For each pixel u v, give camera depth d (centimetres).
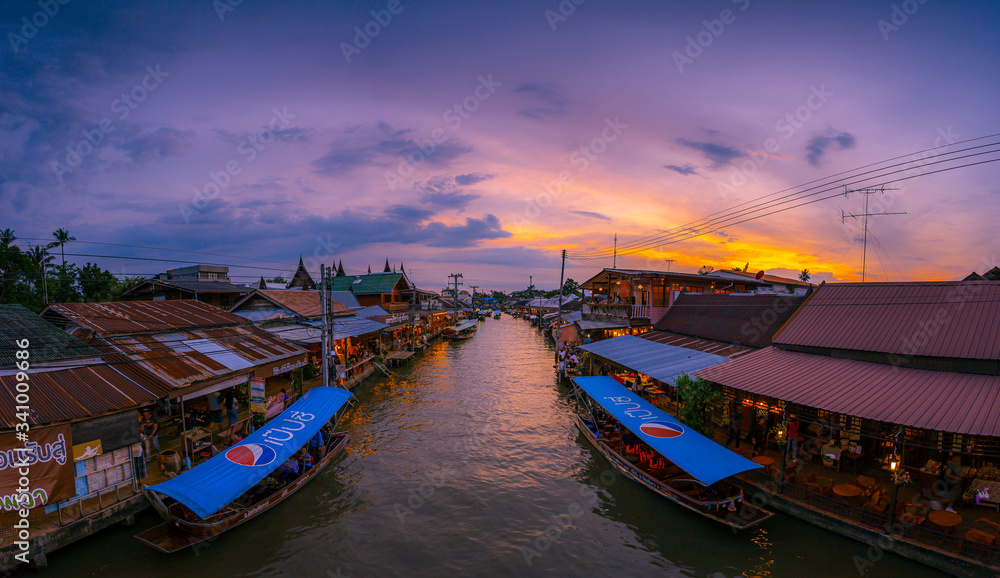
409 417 2544
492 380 3553
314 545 1303
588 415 2322
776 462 1553
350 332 3228
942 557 1044
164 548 1162
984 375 1224
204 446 1628
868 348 1491
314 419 1770
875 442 1482
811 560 1186
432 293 7419
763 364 1669
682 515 1435
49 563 1132
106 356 1565
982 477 1256
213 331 2236
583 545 1313
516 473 1812
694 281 3272
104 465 1292
